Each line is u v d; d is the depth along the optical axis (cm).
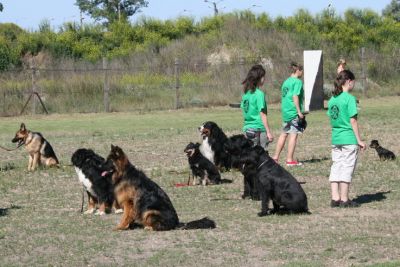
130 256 858
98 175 1116
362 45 4712
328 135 2167
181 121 2747
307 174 1482
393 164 1603
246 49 4303
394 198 1218
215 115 2969
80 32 4784
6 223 1067
